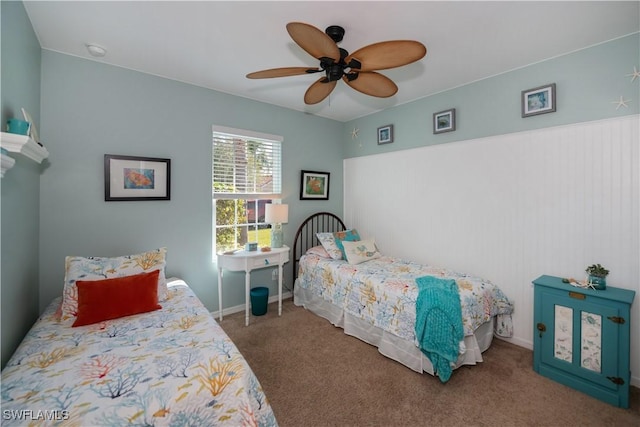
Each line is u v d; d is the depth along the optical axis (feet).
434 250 10.24
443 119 9.83
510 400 5.99
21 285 5.65
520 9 5.62
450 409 5.74
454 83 9.25
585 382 6.21
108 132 7.89
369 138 12.62
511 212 8.28
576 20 5.95
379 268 9.34
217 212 10.19
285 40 6.81
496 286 8.28
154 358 4.36
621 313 5.78
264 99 10.79
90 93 7.63
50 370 4.03
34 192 6.55
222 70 8.38
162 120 8.77
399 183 11.39
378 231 12.30
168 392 3.70
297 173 12.16
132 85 8.25
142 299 6.13
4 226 4.68
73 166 7.42
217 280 10.02
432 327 6.51
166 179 8.80
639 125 6.29
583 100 7.04
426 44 6.89
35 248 6.65
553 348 6.66
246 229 10.91
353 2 5.41
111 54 7.43
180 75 8.70
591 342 6.15
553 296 6.66
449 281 7.59
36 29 6.27
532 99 7.80
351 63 5.25
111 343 4.82
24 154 4.77
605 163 6.73
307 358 7.55
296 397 6.07
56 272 7.25
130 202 8.29
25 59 5.71
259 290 10.66
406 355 7.14
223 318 10.03
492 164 8.65
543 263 7.72
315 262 10.45
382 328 7.66
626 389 5.74
